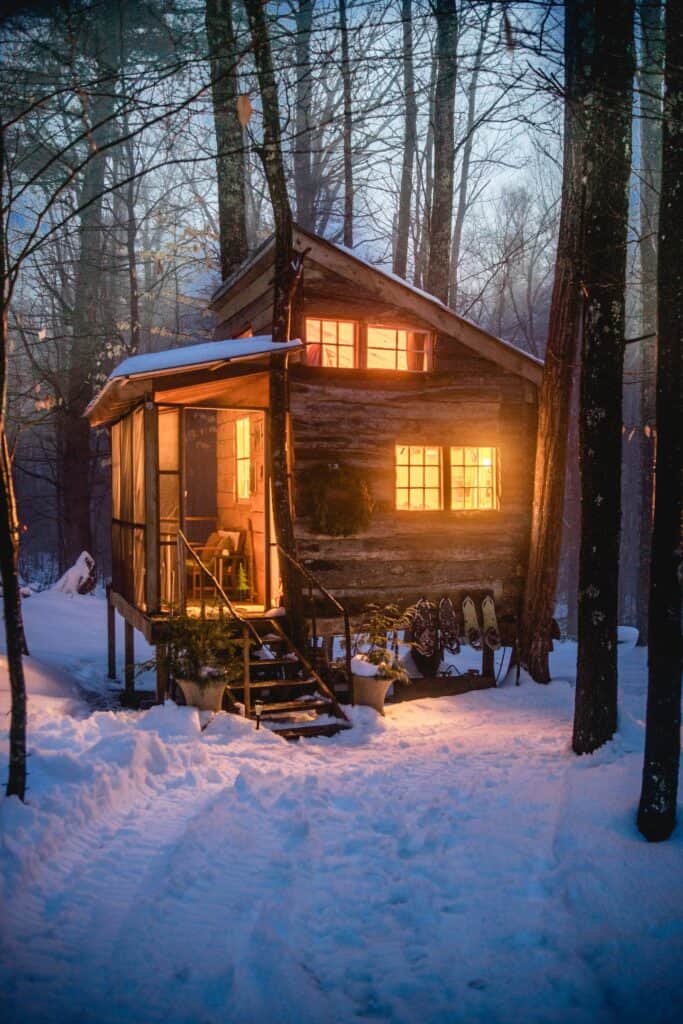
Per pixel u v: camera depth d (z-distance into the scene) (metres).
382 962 4.08
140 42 14.98
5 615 5.55
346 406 11.05
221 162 14.97
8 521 5.54
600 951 4.12
